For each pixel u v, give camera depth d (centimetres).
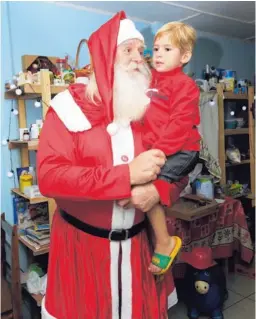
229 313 207
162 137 91
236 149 284
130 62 94
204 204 212
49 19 215
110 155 88
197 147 96
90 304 92
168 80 105
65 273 94
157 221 99
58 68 202
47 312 96
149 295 100
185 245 208
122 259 94
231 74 284
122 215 91
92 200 84
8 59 202
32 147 175
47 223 194
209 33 300
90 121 89
